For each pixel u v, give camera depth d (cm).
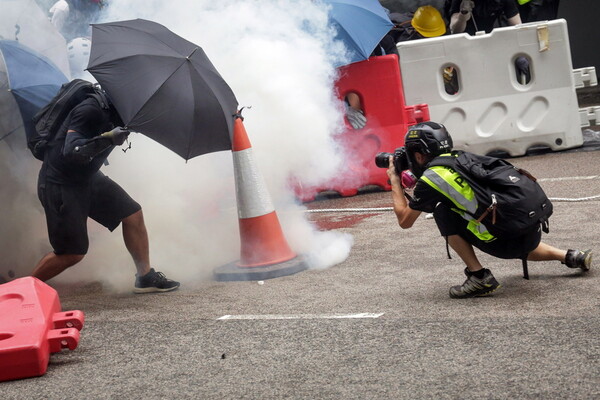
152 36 567
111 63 541
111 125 550
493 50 993
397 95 898
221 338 473
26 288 472
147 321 523
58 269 572
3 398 402
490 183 487
